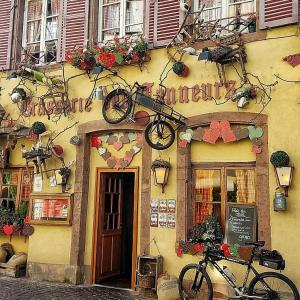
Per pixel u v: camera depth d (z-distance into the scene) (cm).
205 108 739
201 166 745
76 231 813
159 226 747
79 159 837
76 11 897
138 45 790
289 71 685
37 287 765
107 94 831
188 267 654
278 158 651
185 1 792
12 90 938
